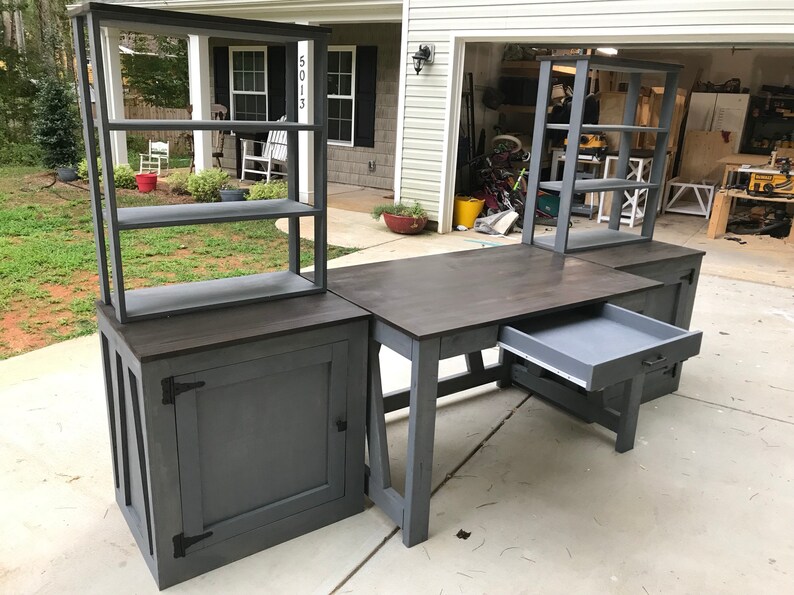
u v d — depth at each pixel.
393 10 7.14
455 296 2.33
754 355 3.90
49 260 5.14
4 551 2.01
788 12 5.00
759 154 9.38
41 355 3.44
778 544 2.19
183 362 1.70
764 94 9.45
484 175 7.79
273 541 2.08
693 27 5.40
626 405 2.71
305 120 7.86
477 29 6.41
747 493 2.49
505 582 1.97
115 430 2.07
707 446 2.84
